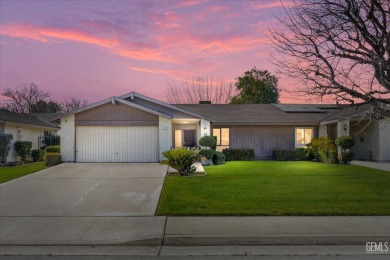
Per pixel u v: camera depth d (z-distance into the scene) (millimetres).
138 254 6188
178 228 7371
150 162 20203
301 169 17656
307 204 9406
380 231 7078
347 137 20484
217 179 13867
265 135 25391
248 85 42438
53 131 31531
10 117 23844
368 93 7590
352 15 7816
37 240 6809
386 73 7820
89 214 8711
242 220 7941
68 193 11289
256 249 6469
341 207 9055
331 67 7715
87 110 20234
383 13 7281
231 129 25297
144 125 20328
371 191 11320
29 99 54969
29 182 13258
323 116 26000
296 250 6395
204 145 20766
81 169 16703
